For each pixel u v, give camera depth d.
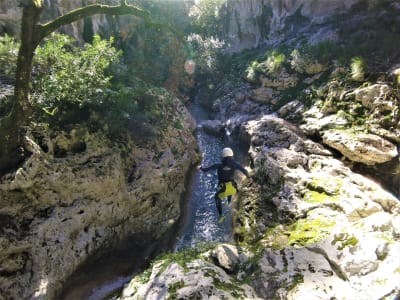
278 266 4.16
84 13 4.66
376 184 6.23
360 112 7.52
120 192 5.80
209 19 17.11
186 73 13.79
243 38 15.77
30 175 4.55
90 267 5.28
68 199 5.11
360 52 9.05
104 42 6.70
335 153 7.16
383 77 7.66
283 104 10.00
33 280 4.30
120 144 6.31
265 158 7.25
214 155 9.46
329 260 4.07
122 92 6.54
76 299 4.80
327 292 3.61
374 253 3.84
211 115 12.59
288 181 6.34
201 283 3.95
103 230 5.50
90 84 5.80
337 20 11.44
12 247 4.28
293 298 3.59
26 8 4.19
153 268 4.57
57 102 5.57
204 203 7.45
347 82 8.36
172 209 6.80
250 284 4.01
